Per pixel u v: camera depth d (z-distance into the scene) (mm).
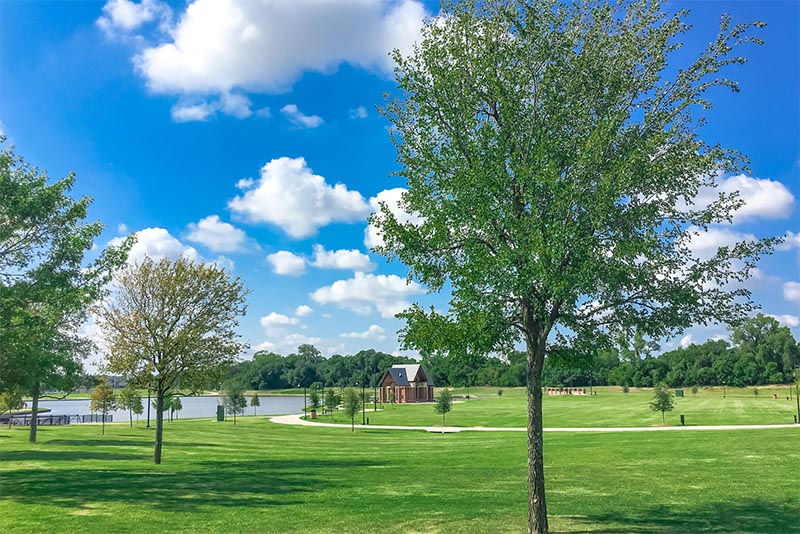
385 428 61750
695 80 12086
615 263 11047
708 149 12031
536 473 12125
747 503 16016
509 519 14141
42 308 18953
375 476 22656
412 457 31859
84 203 18422
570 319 12297
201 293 27703
